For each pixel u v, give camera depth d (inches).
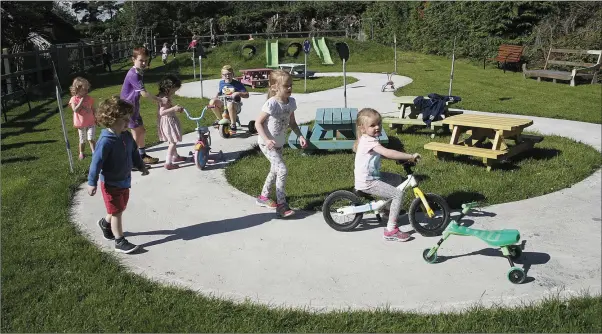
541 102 512.1
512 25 892.6
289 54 1130.7
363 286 165.3
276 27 1685.5
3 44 1085.8
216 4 1946.4
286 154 320.8
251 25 1754.4
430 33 1169.4
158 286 166.1
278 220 219.8
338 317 147.5
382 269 176.1
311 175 276.4
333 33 1609.3
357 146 204.5
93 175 179.0
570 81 681.6
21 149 372.2
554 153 315.3
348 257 185.2
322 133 333.1
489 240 168.4
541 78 721.0
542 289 161.0
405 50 1304.1
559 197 239.6
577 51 721.0
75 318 148.7
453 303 154.3
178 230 211.9
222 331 142.9
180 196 252.4
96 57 1106.1
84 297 160.2
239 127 410.0
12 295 159.3
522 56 831.1
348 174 275.3
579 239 196.1
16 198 248.1
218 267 179.8
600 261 178.2
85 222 221.3
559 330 140.3
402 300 156.6
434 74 791.7
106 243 199.9
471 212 223.0
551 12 861.8
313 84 711.7
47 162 326.6
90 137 335.6
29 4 1168.8
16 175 291.3
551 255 183.6
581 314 146.7
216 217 224.8
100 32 2089.1
